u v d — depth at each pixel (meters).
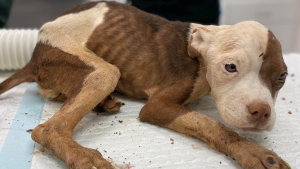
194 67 0.58
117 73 0.58
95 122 0.58
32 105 0.62
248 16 1.45
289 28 1.43
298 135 0.56
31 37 0.76
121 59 0.61
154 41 0.60
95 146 0.52
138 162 0.50
